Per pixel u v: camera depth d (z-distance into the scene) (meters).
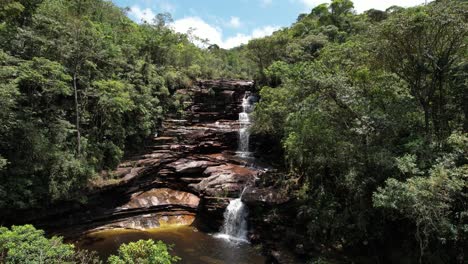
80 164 20.50
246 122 36.75
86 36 23.67
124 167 25.61
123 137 26.08
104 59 28.23
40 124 20.39
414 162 13.00
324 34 56.38
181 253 17.91
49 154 18.75
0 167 15.67
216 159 29.34
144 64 33.81
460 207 11.63
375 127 14.42
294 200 19.83
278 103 25.58
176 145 30.16
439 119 15.16
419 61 14.67
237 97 40.25
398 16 14.45
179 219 23.59
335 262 15.09
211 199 22.66
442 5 13.85
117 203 23.62
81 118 23.77
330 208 16.12
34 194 18.44
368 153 14.12
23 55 21.69
